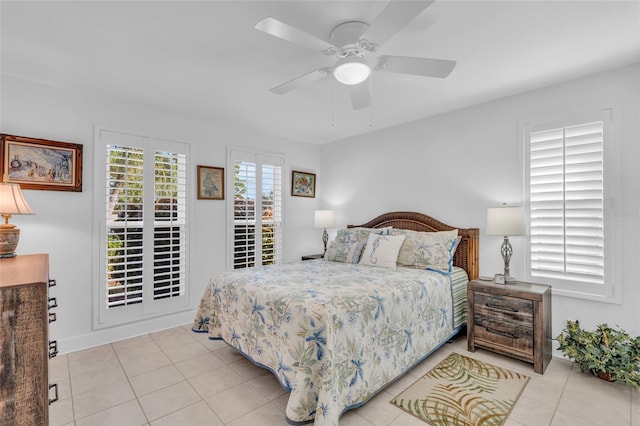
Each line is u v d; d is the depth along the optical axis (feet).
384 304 6.86
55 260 9.00
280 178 14.87
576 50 7.01
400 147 12.96
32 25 6.06
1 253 6.04
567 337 7.97
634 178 7.61
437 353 8.87
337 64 5.78
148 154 10.76
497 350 8.41
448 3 5.37
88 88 9.21
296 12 5.64
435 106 10.75
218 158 12.64
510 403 6.40
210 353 9.05
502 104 9.96
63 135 9.17
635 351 6.95
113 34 6.40
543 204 9.07
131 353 9.04
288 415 5.32
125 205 10.12
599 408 6.21
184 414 6.16
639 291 7.52
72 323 9.23
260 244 13.94
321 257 15.06
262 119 12.22
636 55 7.25
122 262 10.14
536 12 5.65
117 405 6.47
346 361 5.81
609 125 7.96
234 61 7.56
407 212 12.44
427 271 9.52
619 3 5.39
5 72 8.16
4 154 8.20
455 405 6.36
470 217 10.75
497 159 10.07
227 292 8.30
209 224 12.30
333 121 12.50
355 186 14.85
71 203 9.27
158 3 5.39
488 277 9.80
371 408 6.28
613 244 7.88
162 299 10.99
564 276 8.63
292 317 6.12
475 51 7.04
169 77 8.47
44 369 3.53
